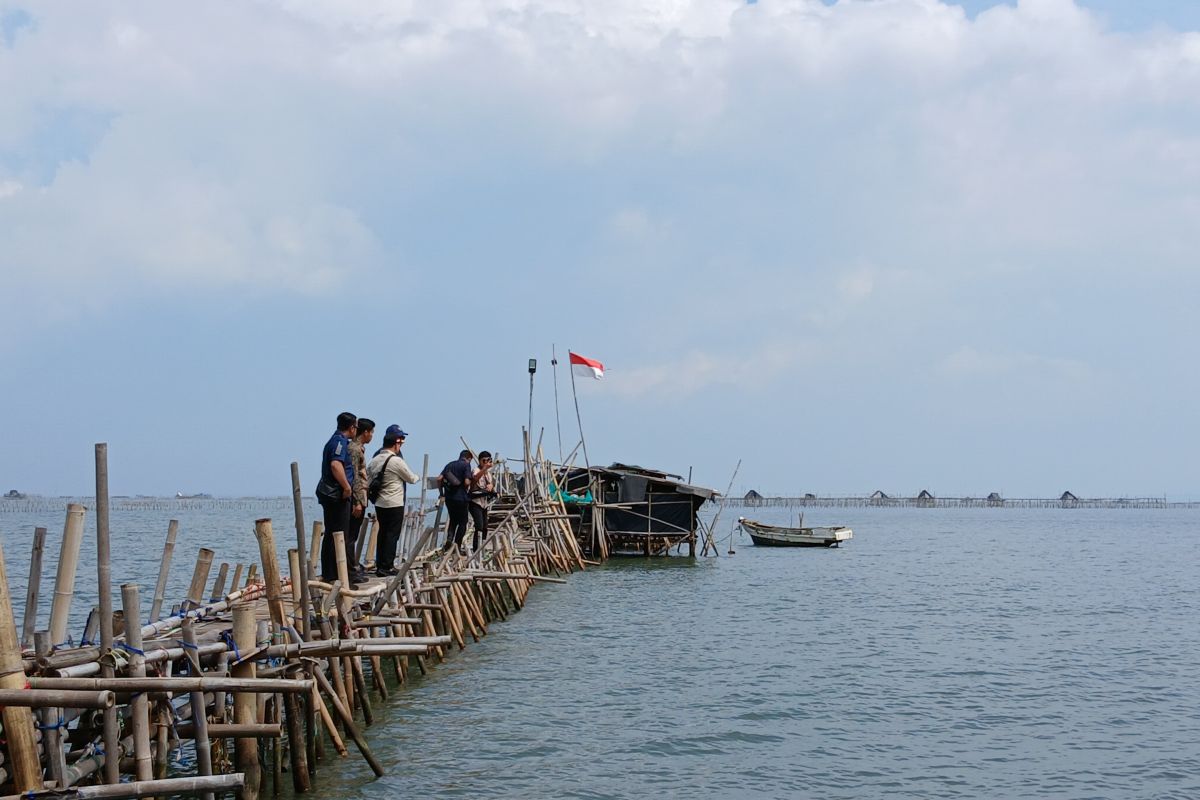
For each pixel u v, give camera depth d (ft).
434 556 84.28
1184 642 90.99
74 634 76.33
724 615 106.83
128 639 31.91
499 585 97.96
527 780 47.06
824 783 48.34
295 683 33.91
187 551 190.49
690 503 169.27
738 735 56.13
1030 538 317.63
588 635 89.92
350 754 49.29
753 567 172.45
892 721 60.18
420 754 50.03
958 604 120.88
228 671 37.96
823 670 75.36
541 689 65.77
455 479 83.97
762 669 75.36
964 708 63.67
